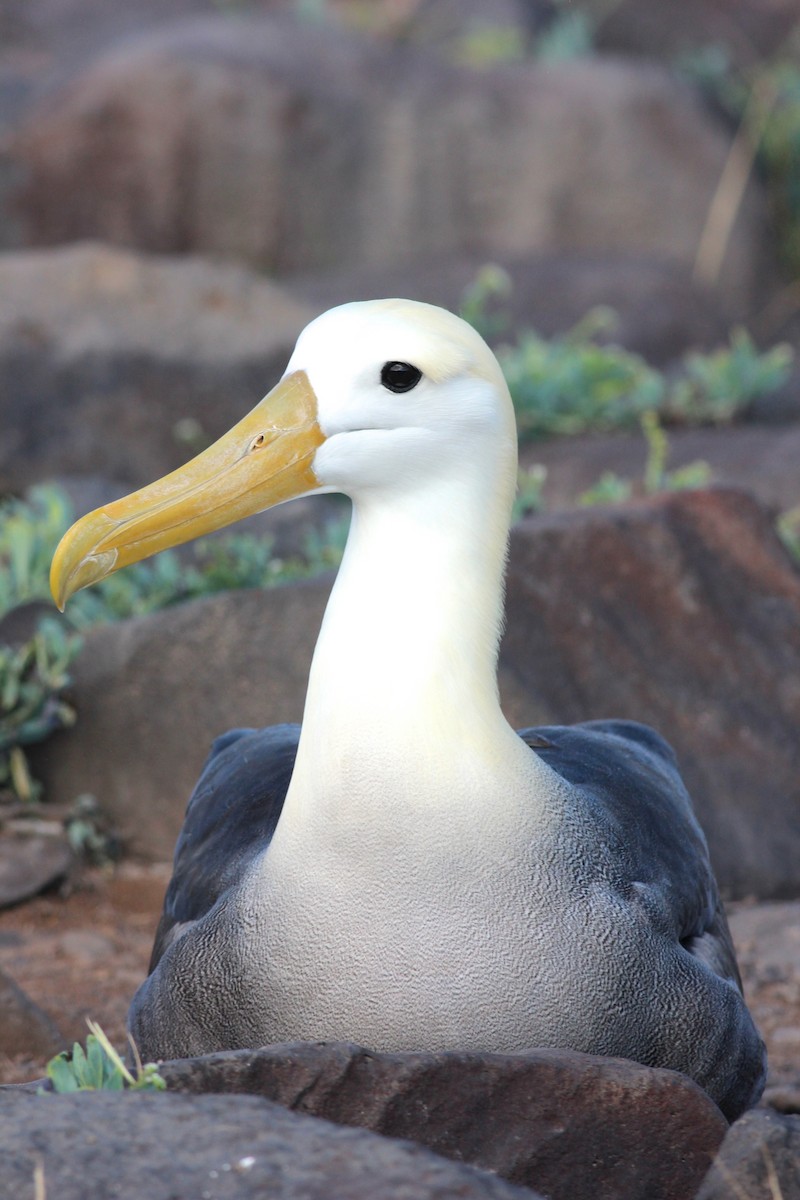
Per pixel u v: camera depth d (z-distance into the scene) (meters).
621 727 8.07
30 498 17.56
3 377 18.16
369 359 5.93
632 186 28.36
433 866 5.88
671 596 11.68
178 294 19.44
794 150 30.31
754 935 10.00
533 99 28.42
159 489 6.04
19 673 11.12
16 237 27.02
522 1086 5.60
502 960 5.90
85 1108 4.86
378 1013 5.91
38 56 31.95
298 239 27.92
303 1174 4.54
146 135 27.09
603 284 25.47
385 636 5.93
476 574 6.01
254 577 12.66
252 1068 5.36
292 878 6.01
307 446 6.00
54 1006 9.01
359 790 5.88
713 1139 5.73
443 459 5.97
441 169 28.20
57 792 11.38
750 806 11.10
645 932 6.18
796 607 12.05
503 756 6.02
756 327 28.03
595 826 6.35
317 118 27.66
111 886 10.84
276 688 10.94
